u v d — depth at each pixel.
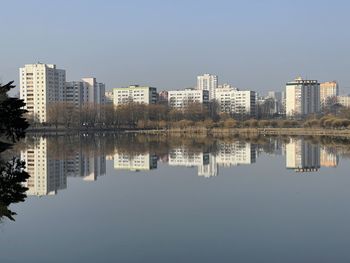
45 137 160.38
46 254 21.50
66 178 49.62
